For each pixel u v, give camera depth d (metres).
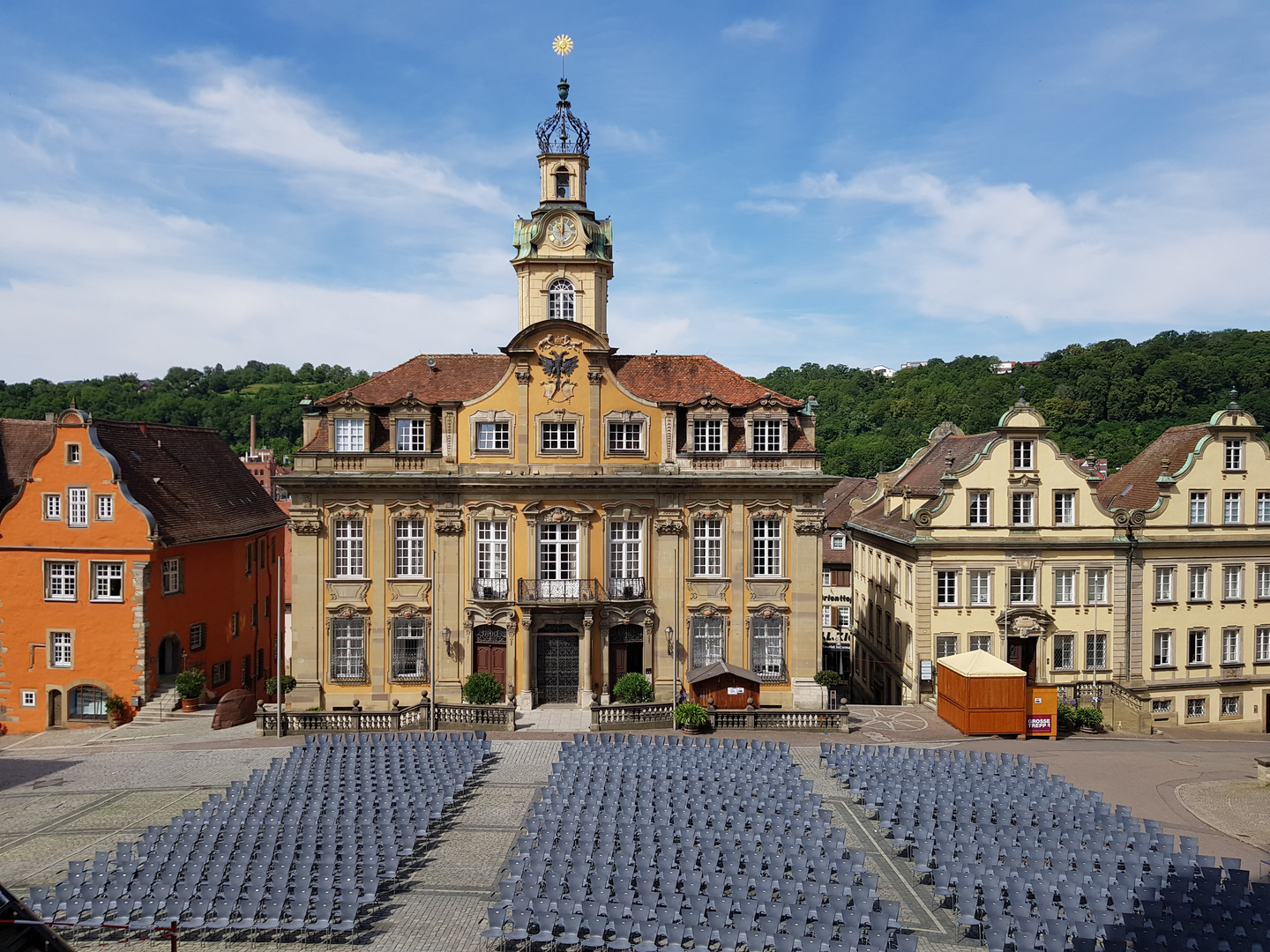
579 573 45.81
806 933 20.86
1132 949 20.36
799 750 38.41
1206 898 22.33
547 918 21.53
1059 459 48.34
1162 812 32.19
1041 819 27.89
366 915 23.50
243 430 169.88
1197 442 50.94
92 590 46.44
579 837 26.77
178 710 46.53
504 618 45.28
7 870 26.56
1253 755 39.91
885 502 57.53
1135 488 53.06
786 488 46.09
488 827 29.47
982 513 48.06
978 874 23.67
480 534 45.78
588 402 46.00
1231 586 50.16
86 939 22.14
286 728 41.59
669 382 48.84
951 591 47.91
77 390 160.62
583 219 51.72
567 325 45.69
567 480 45.34
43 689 46.50
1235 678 49.81
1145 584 49.09
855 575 63.72
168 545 47.41
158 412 160.00
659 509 46.03
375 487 45.22
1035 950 20.30
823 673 46.09
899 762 34.00
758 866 24.25
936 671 46.75
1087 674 48.53
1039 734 41.84
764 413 46.47
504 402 45.91
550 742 39.00
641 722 41.41
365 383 48.50
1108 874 24.16
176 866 24.14
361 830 26.23
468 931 22.62
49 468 46.72
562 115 52.59
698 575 46.25
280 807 28.48
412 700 45.50
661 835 25.97
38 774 35.88
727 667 43.84
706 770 32.69
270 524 60.12
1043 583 48.25
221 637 54.09
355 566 45.72
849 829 29.36
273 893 22.95
